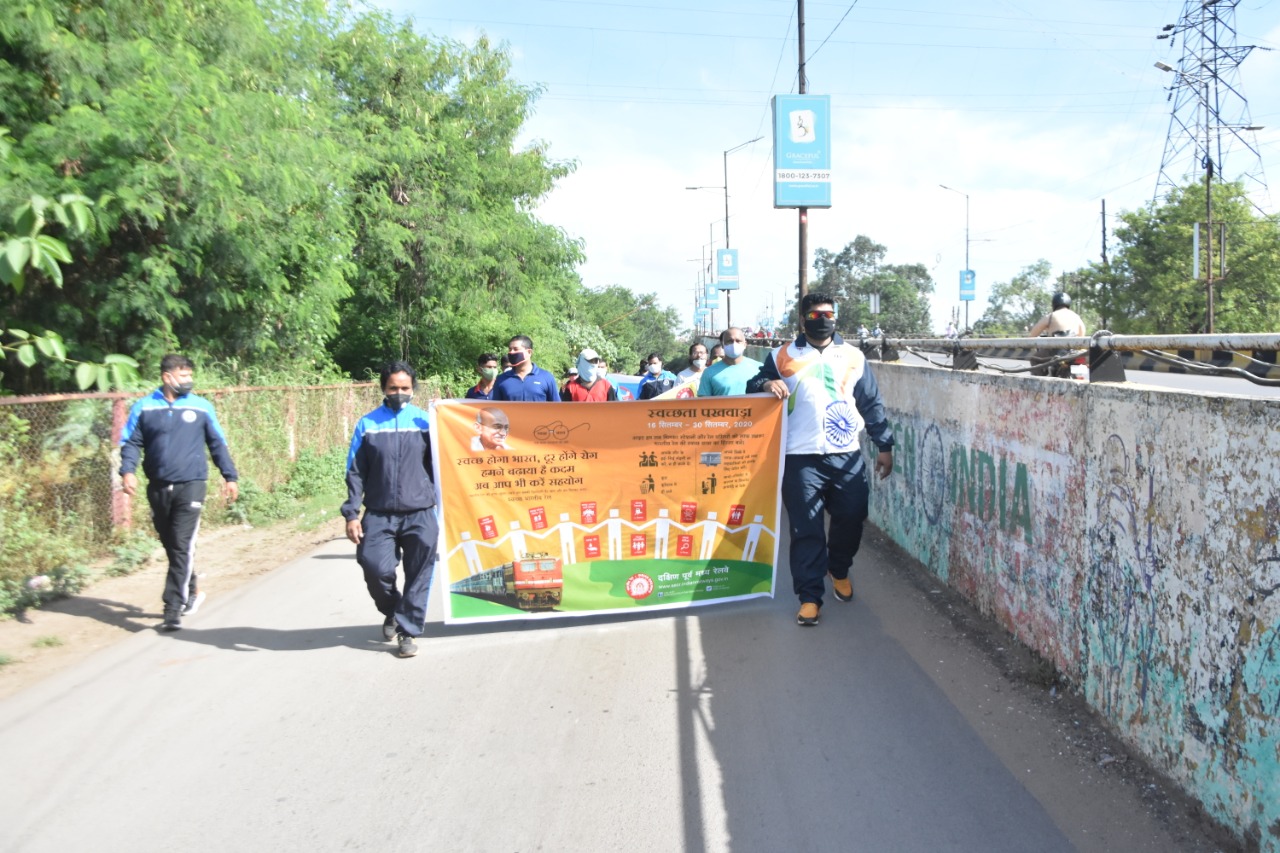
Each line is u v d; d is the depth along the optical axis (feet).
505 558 17.95
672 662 15.92
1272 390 31.19
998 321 260.01
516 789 11.57
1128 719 11.66
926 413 21.21
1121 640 11.85
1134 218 132.05
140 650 17.54
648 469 18.37
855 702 13.82
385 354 73.51
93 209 29.07
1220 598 9.53
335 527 30.89
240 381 38.93
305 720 13.94
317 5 44.16
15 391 33.17
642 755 12.39
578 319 132.98
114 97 28.91
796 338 18.53
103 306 32.22
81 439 24.32
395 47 66.08
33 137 28.68
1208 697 9.77
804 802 10.98
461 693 14.89
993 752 12.01
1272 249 119.34
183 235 32.22
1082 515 13.03
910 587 19.86
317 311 45.44
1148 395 11.09
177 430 18.97
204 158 30.86
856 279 253.03
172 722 13.97
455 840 10.42
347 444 45.78
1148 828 9.96
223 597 21.63
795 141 54.24
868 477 27.55
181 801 11.48
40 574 21.72
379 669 16.15
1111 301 133.49
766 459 18.75
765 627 17.62
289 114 35.99
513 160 76.02
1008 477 16.01
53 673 16.33
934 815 10.55
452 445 17.61
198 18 34.73
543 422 17.93
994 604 16.74
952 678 14.53
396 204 66.08
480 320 75.10
